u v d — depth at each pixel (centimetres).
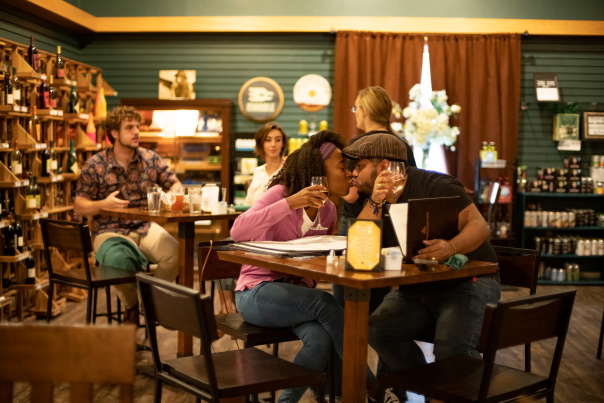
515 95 655
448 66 654
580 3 659
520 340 173
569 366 374
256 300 230
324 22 650
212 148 665
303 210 249
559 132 661
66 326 116
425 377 191
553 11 660
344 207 344
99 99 584
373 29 649
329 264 197
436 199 208
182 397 314
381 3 659
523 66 675
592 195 642
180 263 353
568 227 646
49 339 116
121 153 427
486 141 656
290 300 221
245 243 229
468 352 222
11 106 432
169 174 446
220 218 348
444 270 191
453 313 229
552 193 646
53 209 504
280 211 228
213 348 400
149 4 659
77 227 331
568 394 326
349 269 186
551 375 190
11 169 457
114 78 673
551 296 176
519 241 667
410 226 200
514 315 168
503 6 659
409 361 246
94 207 391
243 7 662
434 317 247
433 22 649
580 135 673
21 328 116
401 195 250
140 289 191
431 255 201
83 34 667
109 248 391
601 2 659
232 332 232
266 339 226
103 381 114
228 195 642
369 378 230
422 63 649
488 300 233
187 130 653
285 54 672
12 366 116
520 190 661
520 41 655
